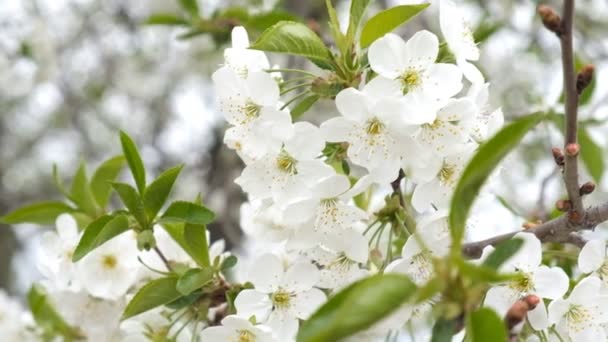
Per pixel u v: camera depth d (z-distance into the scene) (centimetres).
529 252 46
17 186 126
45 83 108
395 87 46
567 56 43
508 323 41
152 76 124
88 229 49
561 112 67
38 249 55
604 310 46
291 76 74
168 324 52
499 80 99
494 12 97
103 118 125
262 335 47
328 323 38
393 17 47
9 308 62
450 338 40
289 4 93
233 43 49
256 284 48
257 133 47
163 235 53
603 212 47
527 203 86
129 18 123
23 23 102
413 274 46
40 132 127
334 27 48
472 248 48
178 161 113
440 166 46
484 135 47
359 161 46
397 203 48
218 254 51
